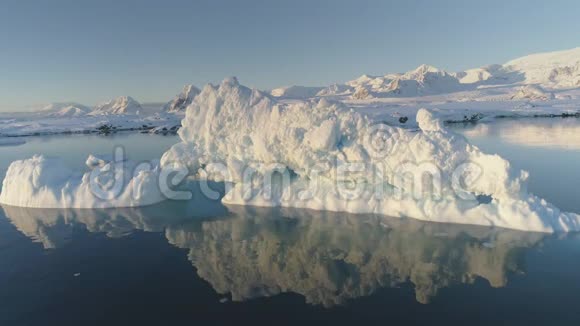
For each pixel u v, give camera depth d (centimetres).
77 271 1123
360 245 1283
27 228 1462
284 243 1326
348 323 855
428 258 1162
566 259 1095
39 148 4422
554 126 4897
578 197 1648
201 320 877
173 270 1133
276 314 900
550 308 879
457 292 970
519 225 1291
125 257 1220
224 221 1529
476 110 7856
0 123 10412
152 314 902
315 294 992
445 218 1391
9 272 1115
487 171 1359
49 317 893
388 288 1012
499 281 1008
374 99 16212
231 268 1152
